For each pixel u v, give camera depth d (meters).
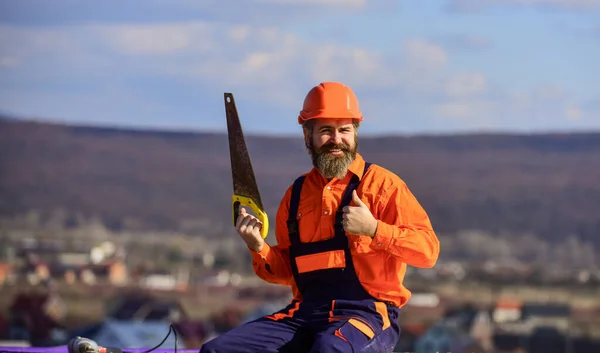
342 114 5.55
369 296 5.52
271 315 5.62
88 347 5.85
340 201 5.55
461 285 91.06
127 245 104.56
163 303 82.81
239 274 94.50
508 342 79.56
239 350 5.44
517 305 84.25
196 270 96.56
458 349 76.50
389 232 5.32
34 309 80.38
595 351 80.94
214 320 80.38
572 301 89.12
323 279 5.54
